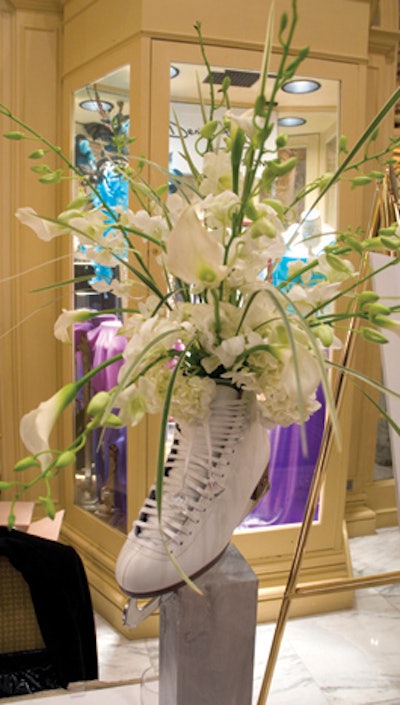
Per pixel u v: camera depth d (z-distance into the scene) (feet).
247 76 6.48
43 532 6.24
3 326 8.13
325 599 7.53
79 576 5.11
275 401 2.30
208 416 2.51
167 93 6.33
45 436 2.05
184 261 1.92
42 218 2.46
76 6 7.22
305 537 4.20
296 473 7.39
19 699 3.13
